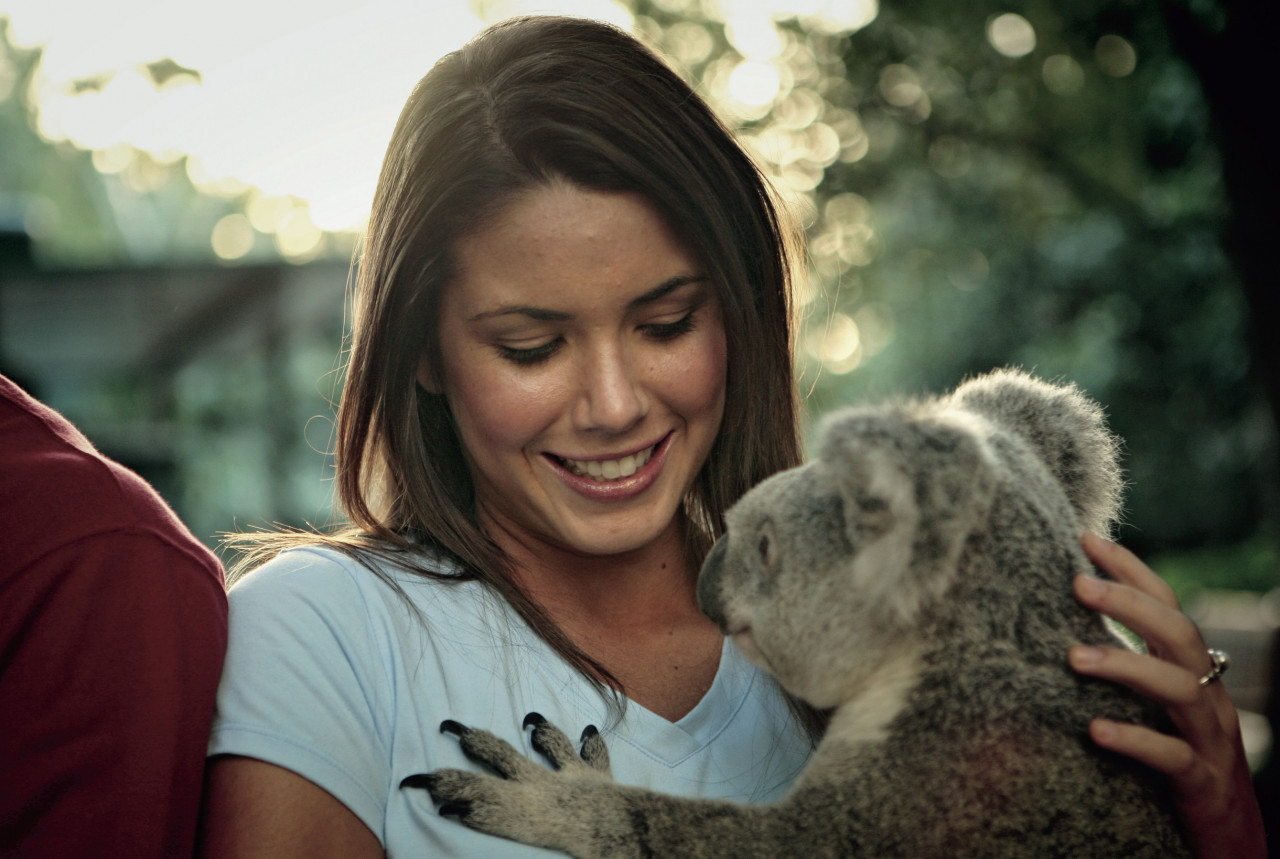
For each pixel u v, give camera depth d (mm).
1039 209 13016
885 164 11031
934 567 1690
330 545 2125
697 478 2426
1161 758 1730
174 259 12141
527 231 1915
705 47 10352
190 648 1816
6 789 1688
